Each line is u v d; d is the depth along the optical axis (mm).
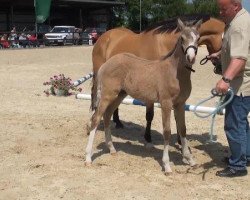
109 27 53969
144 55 6926
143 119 8805
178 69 5398
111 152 6418
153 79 5590
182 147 5945
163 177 5492
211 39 6586
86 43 36906
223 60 5398
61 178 5422
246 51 5027
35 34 35250
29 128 7824
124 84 5875
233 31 5051
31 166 5828
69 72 17344
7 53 25797
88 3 46812
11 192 5027
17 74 16266
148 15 58406
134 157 6316
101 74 6012
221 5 5113
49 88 12531
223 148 6848
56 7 48688
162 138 7445
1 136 7289
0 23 44562
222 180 5438
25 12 45812
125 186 5180
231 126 5395
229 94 5301
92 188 5121
